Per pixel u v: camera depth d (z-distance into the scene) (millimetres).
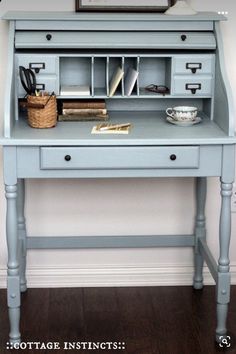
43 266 3395
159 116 3164
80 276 3406
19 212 3260
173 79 3047
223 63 2982
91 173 2766
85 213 3371
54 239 3309
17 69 2986
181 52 3102
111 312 3158
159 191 3371
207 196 3387
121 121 3051
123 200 3369
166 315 3135
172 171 2783
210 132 2855
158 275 3434
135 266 3424
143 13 3117
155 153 2748
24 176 2746
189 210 3395
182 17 3004
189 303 3254
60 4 3137
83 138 2732
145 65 3201
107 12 3113
